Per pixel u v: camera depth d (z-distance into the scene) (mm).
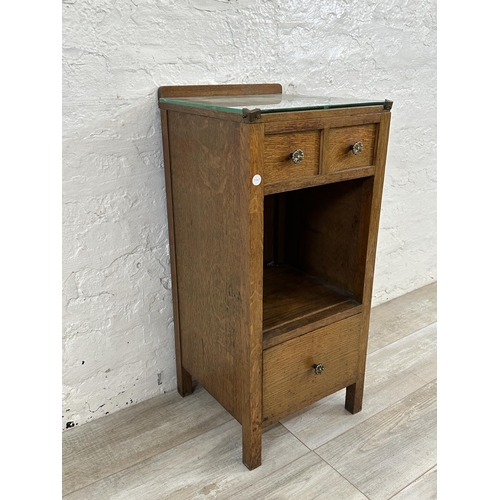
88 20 1128
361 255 1294
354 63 1666
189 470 1238
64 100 1147
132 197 1318
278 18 1433
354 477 1214
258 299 1086
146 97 1260
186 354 1439
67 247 1252
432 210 2164
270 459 1274
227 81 1390
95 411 1424
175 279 1395
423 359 1719
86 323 1339
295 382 1246
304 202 1461
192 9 1265
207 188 1141
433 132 2018
